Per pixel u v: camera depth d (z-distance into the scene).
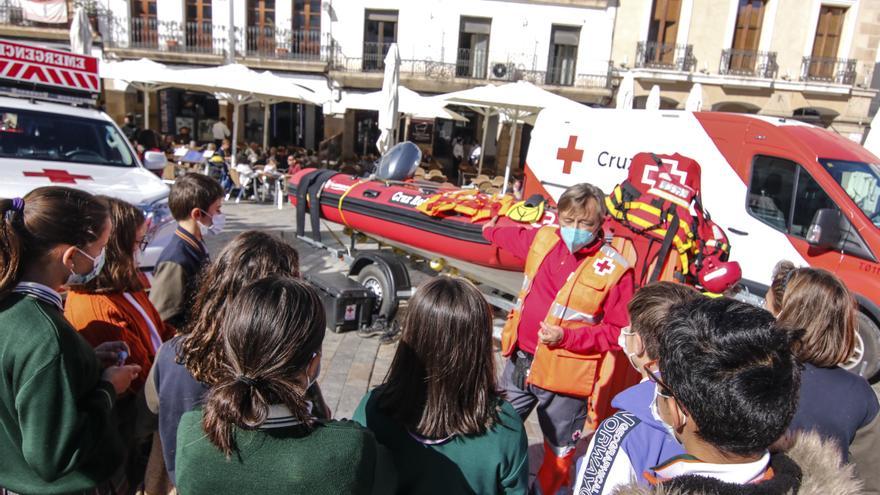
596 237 2.59
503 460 1.53
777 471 1.07
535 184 6.98
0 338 1.45
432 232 4.83
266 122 14.57
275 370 1.22
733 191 5.57
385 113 9.30
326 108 15.64
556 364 2.51
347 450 1.25
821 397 1.65
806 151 5.19
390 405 1.56
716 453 1.08
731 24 17.88
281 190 12.45
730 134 5.62
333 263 7.28
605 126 6.32
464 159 19.34
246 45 18.81
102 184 4.92
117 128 6.07
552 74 18.84
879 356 4.82
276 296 1.28
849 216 4.91
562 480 2.68
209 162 12.59
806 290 1.73
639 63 18.28
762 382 0.98
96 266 1.83
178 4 18.31
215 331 1.61
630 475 1.47
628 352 1.94
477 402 1.51
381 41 18.98
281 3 18.67
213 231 2.88
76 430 1.49
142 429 1.89
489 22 18.66
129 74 12.21
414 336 1.51
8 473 1.54
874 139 7.71
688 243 3.17
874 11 17.81
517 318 2.76
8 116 5.30
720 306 1.11
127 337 2.05
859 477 1.66
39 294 1.55
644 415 1.53
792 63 18.16
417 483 1.52
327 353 4.57
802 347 1.68
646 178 3.47
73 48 11.19
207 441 1.23
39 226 1.56
